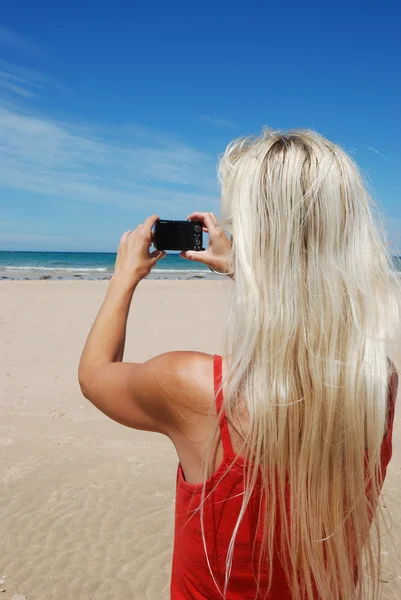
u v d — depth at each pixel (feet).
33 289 64.80
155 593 11.28
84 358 4.18
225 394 3.46
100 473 16.49
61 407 21.85
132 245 4.56
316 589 3.58
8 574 11.76
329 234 3.53
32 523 13.71
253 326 3.46
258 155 3.76
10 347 31.50
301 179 3.58
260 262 3.56
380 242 3.74
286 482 3.46
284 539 3.48
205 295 59.16
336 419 3.39
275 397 3.36
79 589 11.35
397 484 15.51
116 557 12.45
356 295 3.49
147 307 48.44
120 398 3.90
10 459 17.22
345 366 3.40
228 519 3.52
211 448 3.53
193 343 33.83
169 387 3.63
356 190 3.69
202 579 3.70
